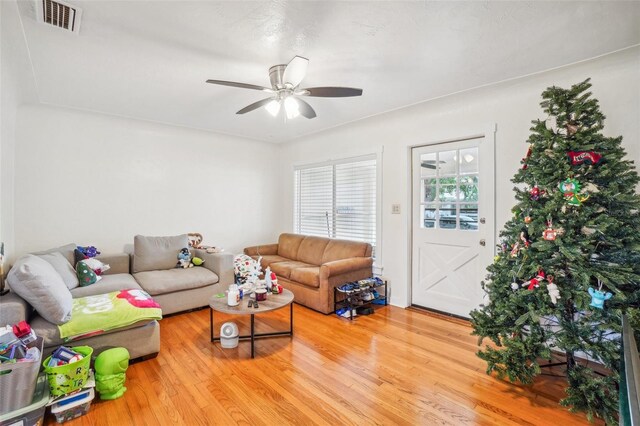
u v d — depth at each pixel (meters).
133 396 2.01
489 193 3.10
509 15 1.81
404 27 1.93
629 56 2.28
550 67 2.46
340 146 4.59
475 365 2.41
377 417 1.83
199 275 3.66
